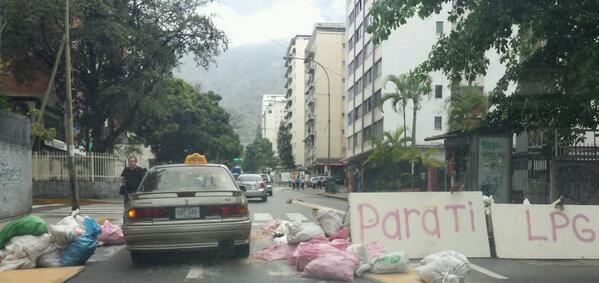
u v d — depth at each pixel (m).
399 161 33.47
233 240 8.73
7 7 24.52
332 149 82.44
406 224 9.48
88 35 26.86
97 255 9.80
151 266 8.70
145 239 8.41
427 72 11.13
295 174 80.50
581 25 8.92
